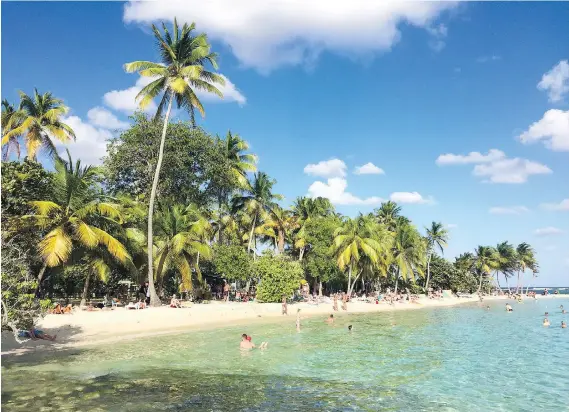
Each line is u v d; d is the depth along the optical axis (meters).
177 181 46.88
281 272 46.06
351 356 19.94
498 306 65.62
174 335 25.61
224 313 35.75
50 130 37.22
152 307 34.03
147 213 41.88
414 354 20.80
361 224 55.84
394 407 12.11
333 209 69.56
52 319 26.58
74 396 12.36
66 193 27.94
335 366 17.61
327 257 54.91
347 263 53.59
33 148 36.28
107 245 28.95
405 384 14.81
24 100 36.53
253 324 32.28
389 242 62.38
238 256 44.12
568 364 18.70
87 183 30.86
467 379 15.72
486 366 18.12
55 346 20.81
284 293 45.84
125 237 32.78
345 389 13.96
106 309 32.50
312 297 54.47
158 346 21.62
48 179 28.19
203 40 36.62
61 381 14.12
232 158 53.03
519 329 32.47
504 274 106.94
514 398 13.30
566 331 31.28
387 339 25.92
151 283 34.41
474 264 102.50
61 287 39.06
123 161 43.53
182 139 45.41
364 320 38.03
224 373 15.91
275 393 13.27
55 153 38.31
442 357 20.09
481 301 82.12
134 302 38.00
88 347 20.89
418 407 12.19
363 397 13.05
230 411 11.34
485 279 106.19
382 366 17.81
